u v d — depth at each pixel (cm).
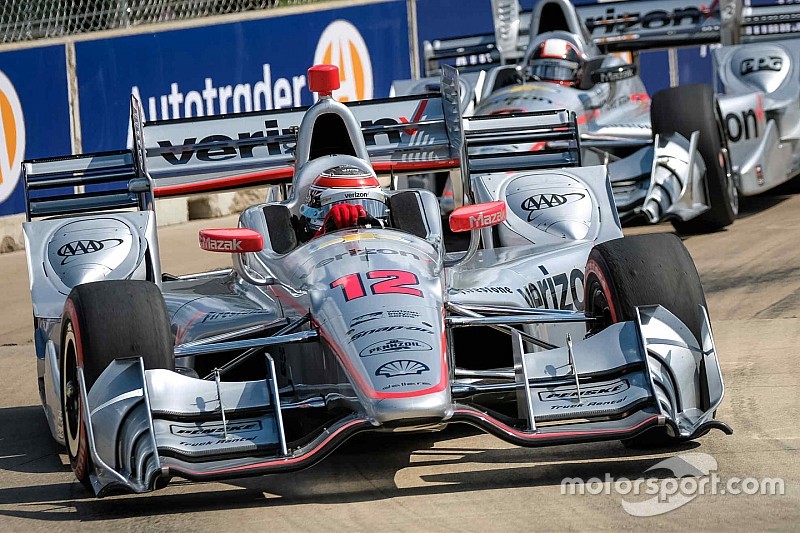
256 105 5478
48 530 1641
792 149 4381
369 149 2650
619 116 4384
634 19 4703
